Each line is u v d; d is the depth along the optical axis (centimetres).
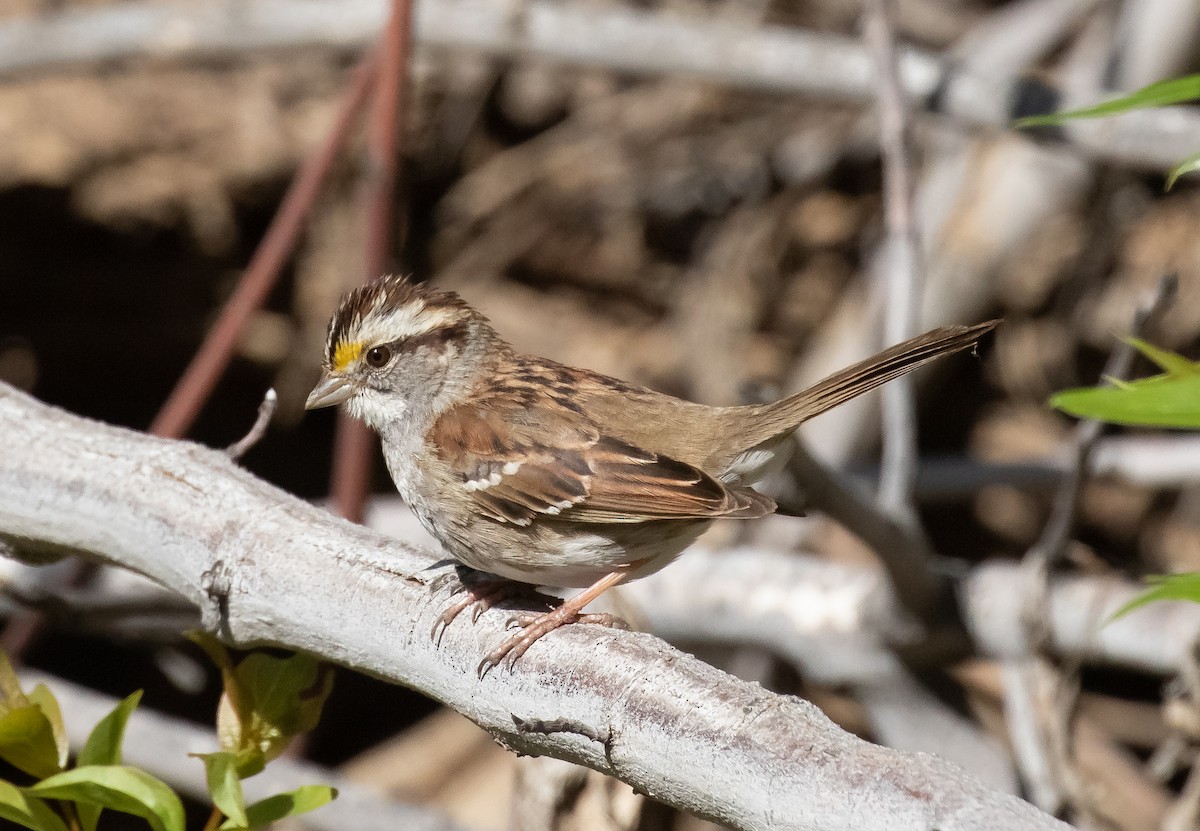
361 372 783
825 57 1170
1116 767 1127
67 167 1505
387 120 948
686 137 1602
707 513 709
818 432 1407
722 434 760
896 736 1017
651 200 1608
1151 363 923
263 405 682
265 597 624
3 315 1549
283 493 660
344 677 1569
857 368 755
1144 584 948
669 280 1634
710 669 519
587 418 753
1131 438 1516
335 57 1542
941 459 1254
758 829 473
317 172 984
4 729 554
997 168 1391
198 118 1540
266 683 594
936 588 941
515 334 1599
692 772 491
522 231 1609
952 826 429
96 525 672
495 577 618
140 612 962
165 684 1540
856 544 1270
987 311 1411
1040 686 912
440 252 1620
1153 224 1541
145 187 1524
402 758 1391
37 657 1542
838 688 1038
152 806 502
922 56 1138
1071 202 1386
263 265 970
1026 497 1565
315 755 1544
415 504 773
